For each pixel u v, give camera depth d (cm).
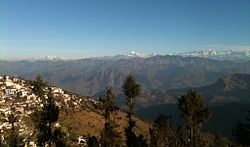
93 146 7888
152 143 7838
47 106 7256
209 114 7188
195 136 7294
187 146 7406
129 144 6962
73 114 13700
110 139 8406
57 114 7300
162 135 7781
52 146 7669
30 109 13138
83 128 12294
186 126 7344
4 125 10350
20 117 11706
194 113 7144
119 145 8575
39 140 7206
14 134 6750
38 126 7356
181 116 7350
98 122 13575
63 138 7494
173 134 7700
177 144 7525
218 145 9425
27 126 10688
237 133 5594
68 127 11538
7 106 13188
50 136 7238
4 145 6475
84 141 10288
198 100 7119
